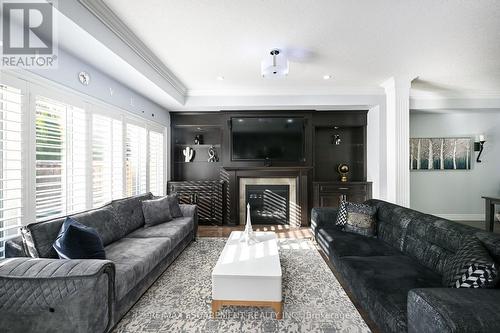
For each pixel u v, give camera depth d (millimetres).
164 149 4707
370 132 4707
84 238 1814
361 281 1800
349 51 2883
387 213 2781
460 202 5289
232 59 3113
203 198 4758
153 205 3318
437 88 4328
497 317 1019
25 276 1470
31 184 2000
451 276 1485
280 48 2807
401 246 2377
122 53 2475
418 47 2783
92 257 1817
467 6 2037
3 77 1798
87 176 2643
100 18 2092
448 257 1777
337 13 2146
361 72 3562
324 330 1749
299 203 4742
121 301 1803
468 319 1009
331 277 2559
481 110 4891
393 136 3912
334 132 5203
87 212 2398
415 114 5305
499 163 5238
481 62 3193
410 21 2264
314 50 2855
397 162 3859
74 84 2434
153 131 4262
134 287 1992
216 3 2016
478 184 5262
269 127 4824
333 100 4355
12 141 1814
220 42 2674
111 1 1995
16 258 1613
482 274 1307
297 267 2807
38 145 2074
